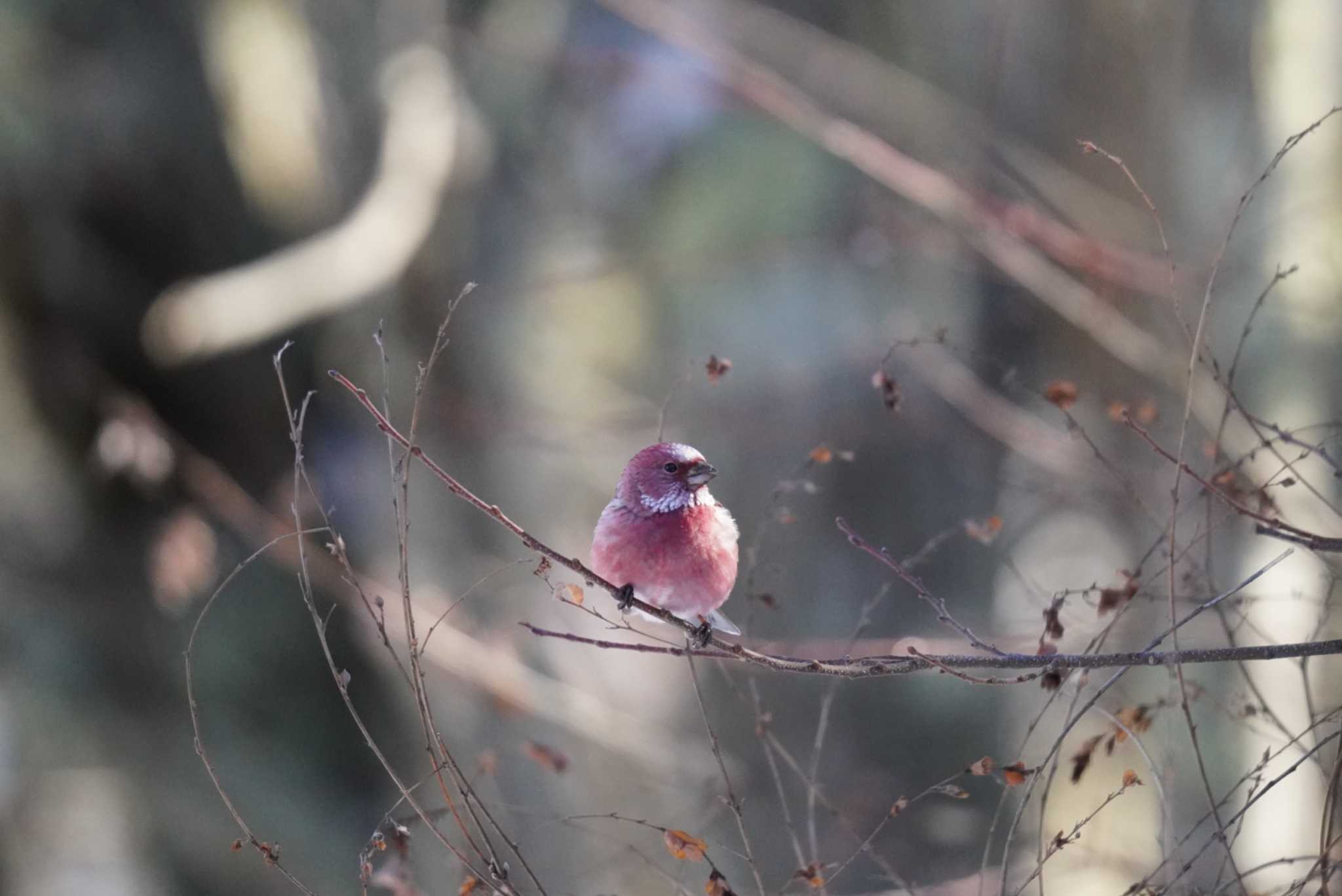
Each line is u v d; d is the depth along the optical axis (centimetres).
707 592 834
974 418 1291
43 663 1316
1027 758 1356
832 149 1169
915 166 1173
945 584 1484
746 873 1188
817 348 1608
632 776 1287
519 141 1795
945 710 1400
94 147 1288
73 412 1284
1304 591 1022
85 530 1302
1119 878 1008
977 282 1442
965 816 1173
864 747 1403
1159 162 1366
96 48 1295
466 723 1413
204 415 1307
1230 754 1038
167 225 1315
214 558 1254
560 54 1584
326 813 1336
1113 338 1162
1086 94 1384
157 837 1368
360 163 1675
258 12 1425
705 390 1700
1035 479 1395
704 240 1738
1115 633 998
